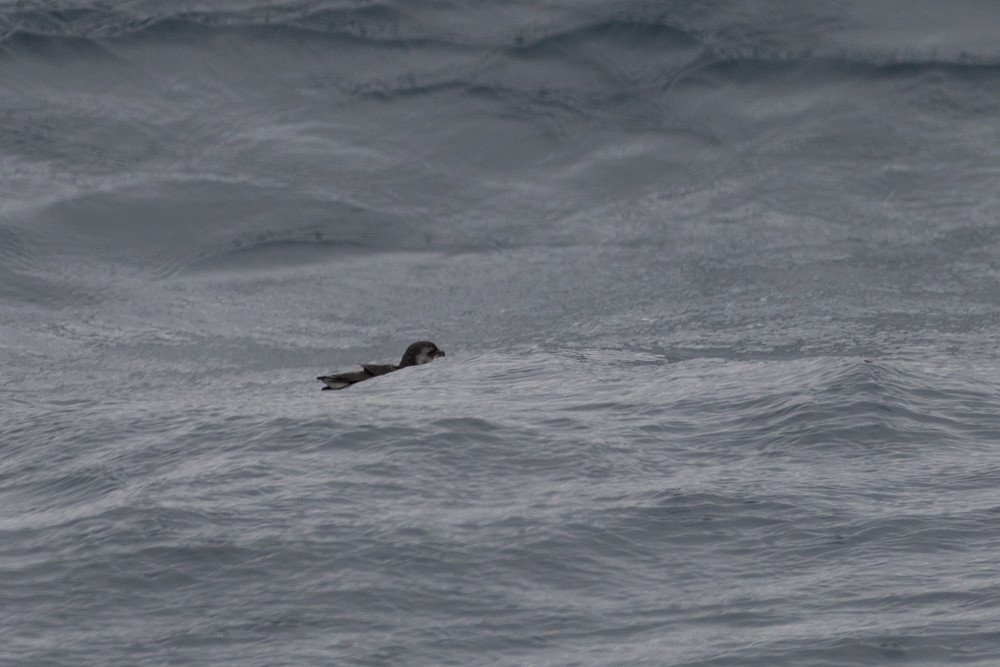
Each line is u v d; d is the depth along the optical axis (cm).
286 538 1507
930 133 5734
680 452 1862
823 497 1625
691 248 4828
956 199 5191
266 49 6331
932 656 1181
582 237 5019
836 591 1343
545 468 1778
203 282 4738
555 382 2417
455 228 5150
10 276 4712
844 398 2050
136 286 4700
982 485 1673
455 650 1251
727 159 5603
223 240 5041
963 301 4156
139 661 1241
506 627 1295
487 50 6328
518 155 5694
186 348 4088
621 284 4506
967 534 1487
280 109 5981
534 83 6125
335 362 3928
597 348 3272
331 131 5834
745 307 4178
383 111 5962
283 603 1350
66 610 1348
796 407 2016
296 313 4422
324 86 6125
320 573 1418
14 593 1391
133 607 1353
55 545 1516
